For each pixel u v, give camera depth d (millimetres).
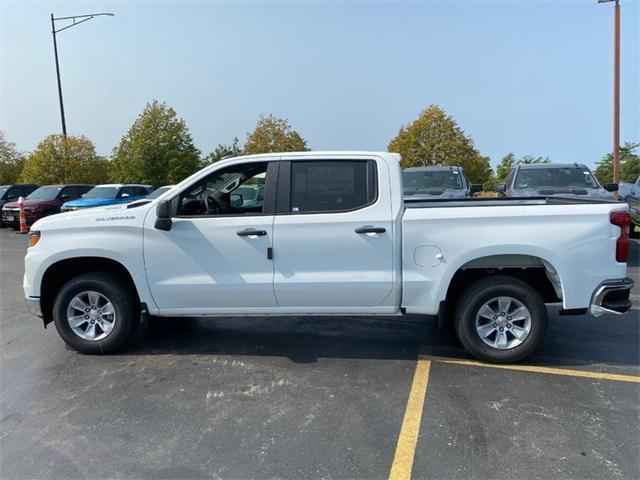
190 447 3133
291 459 2984
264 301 4465
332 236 4312
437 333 5312
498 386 3949
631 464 2881
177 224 4445
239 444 3156
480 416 3465
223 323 5742
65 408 3693
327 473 2842
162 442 3199
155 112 35062
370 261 4312
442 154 30828
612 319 5668
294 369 4375
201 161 37531
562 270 4141
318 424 3395
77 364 4547
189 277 4480
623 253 4191
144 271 4504
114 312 4664
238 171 4512
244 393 3900
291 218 4348
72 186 18703
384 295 4344
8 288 7977
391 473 2830
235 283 4422
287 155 4445
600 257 4145
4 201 19094
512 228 4172
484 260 4320
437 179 11586
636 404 3617
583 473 2803
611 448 3045
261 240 4375
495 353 4355
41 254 4566
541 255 4137
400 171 4383
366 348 4883
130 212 4547
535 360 4484
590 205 4211
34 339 5289
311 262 4359
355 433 3268
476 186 11234
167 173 35000
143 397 3854
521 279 4562
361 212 4301
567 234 4129
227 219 4418
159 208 4332
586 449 3037
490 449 3057
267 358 4648
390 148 33875
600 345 4848
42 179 29562
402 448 3078
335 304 4422
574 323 5539
